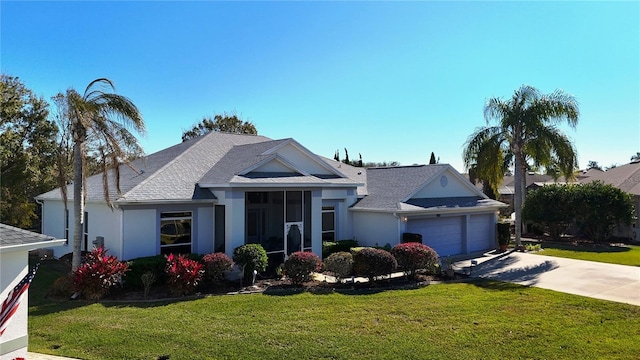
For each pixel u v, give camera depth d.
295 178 18.20
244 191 16.70
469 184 25.03
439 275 16.58
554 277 16.23
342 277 14.88
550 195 27.75
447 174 24.16
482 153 24.52
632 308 11.71
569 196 26.86
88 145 14.53
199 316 10.73
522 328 10.01
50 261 19.56
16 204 29.83
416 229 21.56
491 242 25.03
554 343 9.09
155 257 14.92
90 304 11.91
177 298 12.71
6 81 28.39
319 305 11.90
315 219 18.52
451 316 10.93
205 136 23.41
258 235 19.45
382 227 21.19
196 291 13.72
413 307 11.74
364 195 23.69
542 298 12.84
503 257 21.75
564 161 24.47
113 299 12.57
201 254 16.81
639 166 34.69
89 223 18.56
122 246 15.31
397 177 25.08
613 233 29.80
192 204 17.05
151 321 10.23
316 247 18.52
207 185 17.42
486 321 10.53
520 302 12.36
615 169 38.59
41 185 31.89
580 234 29.45
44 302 12.16
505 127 24.08
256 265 15.04
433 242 22.25
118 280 13.04
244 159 19.22
